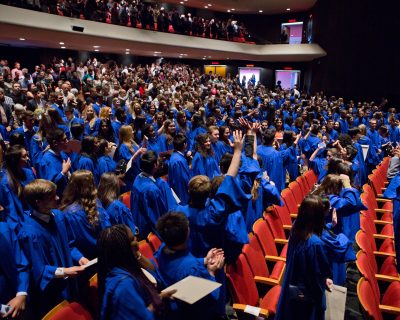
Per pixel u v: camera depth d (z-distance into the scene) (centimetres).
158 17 1975
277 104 1716
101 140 537
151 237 368
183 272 214
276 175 646
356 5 2227
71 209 302
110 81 1488
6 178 342
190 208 291
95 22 1633
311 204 280
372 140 984
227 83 2178
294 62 2667
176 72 2019
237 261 325
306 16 2669
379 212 600
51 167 463
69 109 761
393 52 2114
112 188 355
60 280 279
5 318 249
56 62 1627
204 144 568
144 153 417
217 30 2298
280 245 464
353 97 2295
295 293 283
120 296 183
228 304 402
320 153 775
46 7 1438
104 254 196
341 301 305
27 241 266
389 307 319
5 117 766
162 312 192
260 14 2828
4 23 1294
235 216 322
